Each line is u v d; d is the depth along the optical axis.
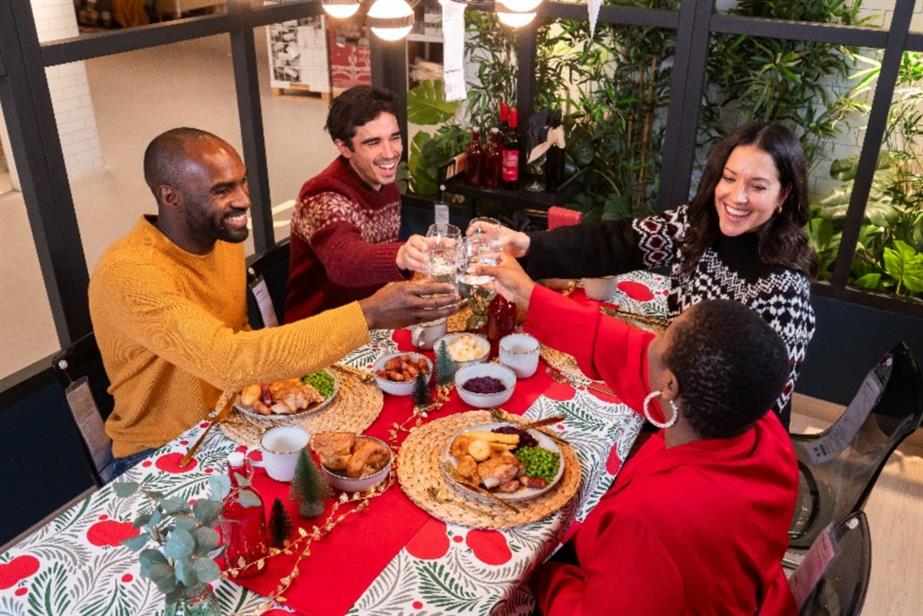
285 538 1.48
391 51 3.70
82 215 5.23
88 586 1.40
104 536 1.51
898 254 3.21
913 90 3.52
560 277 2.32
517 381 2.03
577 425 1.85
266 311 2.33
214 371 1.67
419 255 1.93
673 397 1.30
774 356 1.24
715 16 3.03
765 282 1.92
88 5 8.38
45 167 2.35
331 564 1.44
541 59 3.90
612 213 3.81
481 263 1.90
